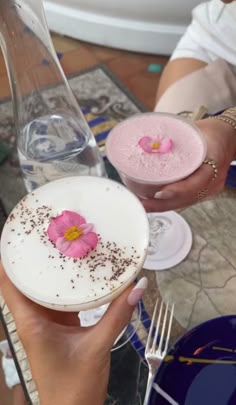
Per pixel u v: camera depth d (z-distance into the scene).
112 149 0.39
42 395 0.28
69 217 0.32
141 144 0.38
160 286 0.39
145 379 0.34
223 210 0.44
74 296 0.29
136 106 0.92
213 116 0.47
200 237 0.42
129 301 0.29
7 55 0.38
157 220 0.42
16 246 0.32
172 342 0.36
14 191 0.48
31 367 0.29
